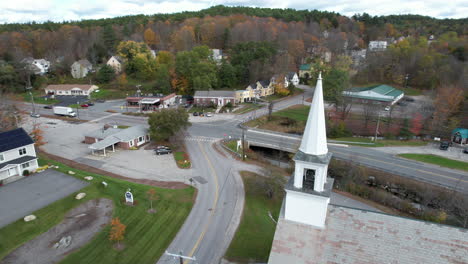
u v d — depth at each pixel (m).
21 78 129.00
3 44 162.00
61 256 31.05
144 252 32.28
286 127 85.00
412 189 49.88
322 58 167.12
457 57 135.62
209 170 55.53
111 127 78.25
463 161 60.16
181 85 124.94
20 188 45.12
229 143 70.88
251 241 34.97
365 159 61.12
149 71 139.50
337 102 91.81
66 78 143.50
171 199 43.59
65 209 39.50
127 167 55.75
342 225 20.53
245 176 53.06
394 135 77.62
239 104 109.75
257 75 129.62
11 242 32.97
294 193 20.95
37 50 173.12
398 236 19.31
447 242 18.50
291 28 189.62
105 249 32.31
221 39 180.88
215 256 32.12
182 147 67.50
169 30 195.88
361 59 152.62
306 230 20.95
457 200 44.16
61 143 68.50
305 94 125.44
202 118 93.00
